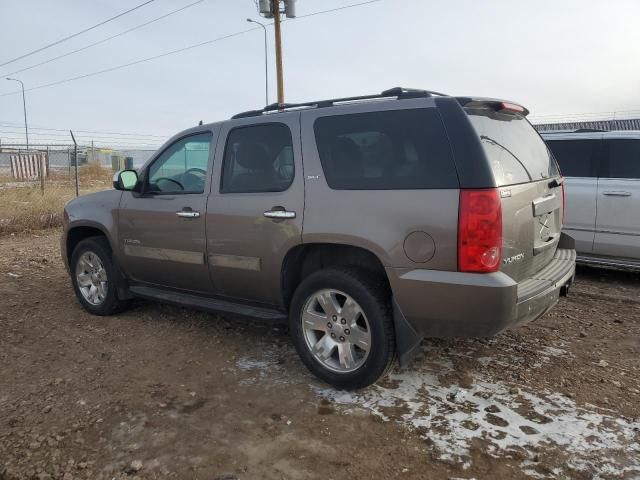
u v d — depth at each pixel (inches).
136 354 166.6
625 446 111.9
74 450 113.8
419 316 124.1
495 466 106.0
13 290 245.4
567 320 194.5
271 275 149.3
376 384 142.3
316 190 138.4
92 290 207.8
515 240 124.6
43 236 421.1
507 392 136.9
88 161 1334.9
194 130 173.9
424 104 127.1
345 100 145.0
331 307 138.6
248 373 151.6
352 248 135.6
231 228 155.8
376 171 130.6
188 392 140.0
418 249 121.6
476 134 120.5
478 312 116.5
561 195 162.1
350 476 104.1
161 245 177.5
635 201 237.0
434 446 113.2
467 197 116.0
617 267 245.8
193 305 172.7
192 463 109.0
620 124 787.4
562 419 123.0
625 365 153.8
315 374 143.0
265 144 152.8
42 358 164.1
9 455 112.0
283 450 113.1
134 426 123.1
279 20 765.3
